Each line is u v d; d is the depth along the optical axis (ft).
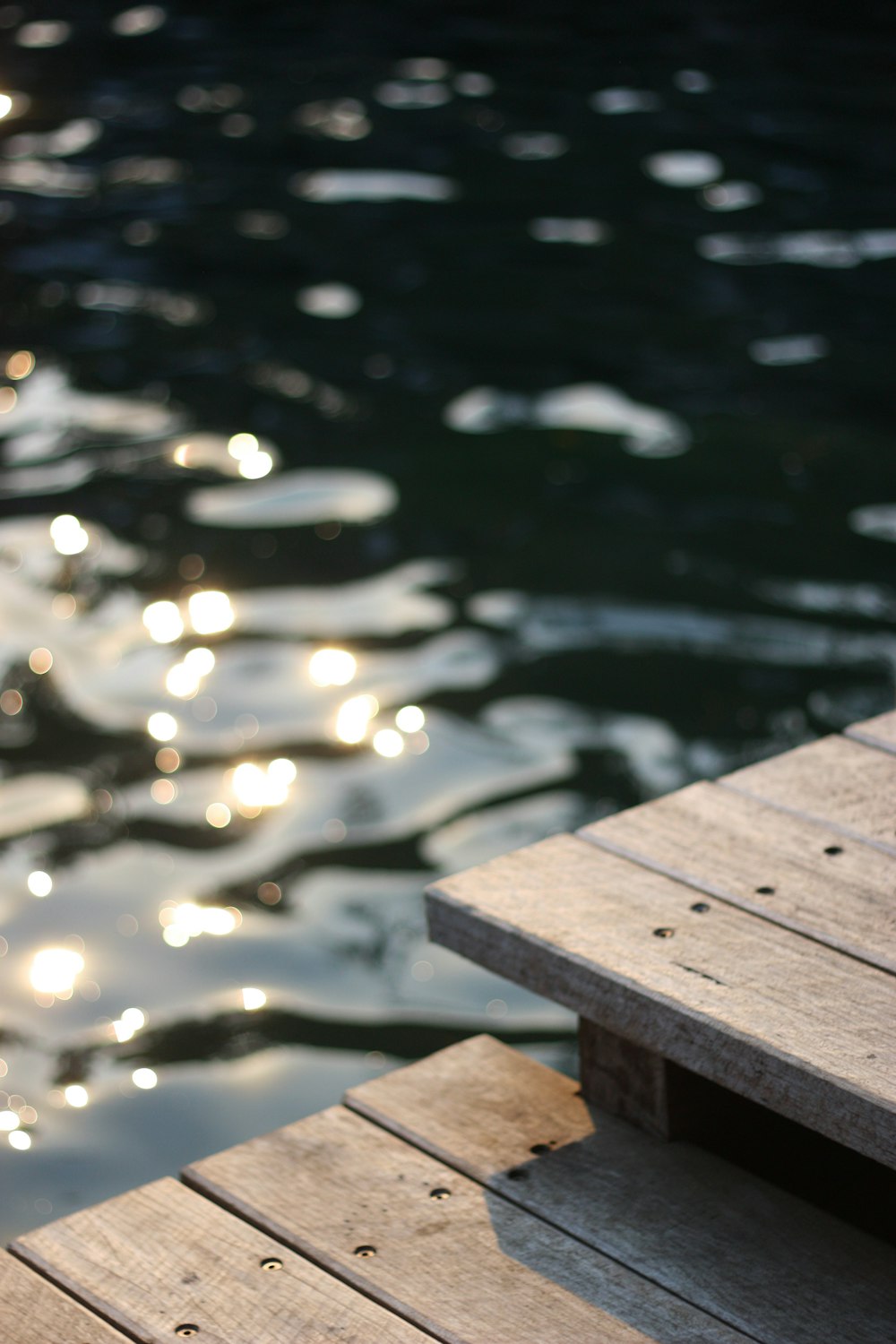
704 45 44.04
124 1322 6.41
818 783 8.11
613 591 21.08
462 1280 6.60
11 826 17.17
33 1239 6.89
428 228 32.96
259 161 36.37
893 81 41.04
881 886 7.25
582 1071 7.68
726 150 36.65
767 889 7.26
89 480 24.11
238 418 25.89
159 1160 13.04
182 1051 14.24
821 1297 6.49
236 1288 6.58
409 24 45.83
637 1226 6.90
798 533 22.20
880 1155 6.00
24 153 37.17
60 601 21.13
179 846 16.84
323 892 16.16
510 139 37.45
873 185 34.58
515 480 23.80
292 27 45.75
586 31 45.19
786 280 30.32
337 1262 6.72
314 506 23.30
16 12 47.16
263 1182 7.21
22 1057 14.24
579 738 18.34
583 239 32.24
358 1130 7.57
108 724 18.83
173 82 41.52
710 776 17.60
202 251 32.07
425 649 20.08
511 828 16.90
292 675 19.67
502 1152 7.37
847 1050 6.23
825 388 26.30
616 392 26.37
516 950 7.09
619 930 7.03
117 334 28.78
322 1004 14.76
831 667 19.49
